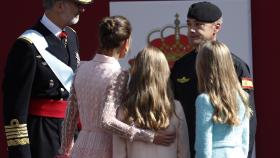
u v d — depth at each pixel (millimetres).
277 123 26094
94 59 18547
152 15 26172
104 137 18266
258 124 26156
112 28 18281
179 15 26062
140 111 17781
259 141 26188
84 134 18391
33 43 20500
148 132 17734
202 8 20812
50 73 20594
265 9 25984
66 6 20688
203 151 17812
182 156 18047
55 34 20906
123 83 18125
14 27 26984
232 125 18094
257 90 26094
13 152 20109
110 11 26375
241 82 20141
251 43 25891
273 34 25984
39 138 20516
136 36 26219
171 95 18062
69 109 18844
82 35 26812
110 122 17703
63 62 20875
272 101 26062
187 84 20281
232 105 18109
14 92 20219
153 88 17797
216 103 18000
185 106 20188
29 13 26953
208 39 20828
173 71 20688
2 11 26953
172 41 26094
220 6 25828
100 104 18062
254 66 26062
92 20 26750
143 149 17875
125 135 17719
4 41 27000
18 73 20281
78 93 18469
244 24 25797
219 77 18266
